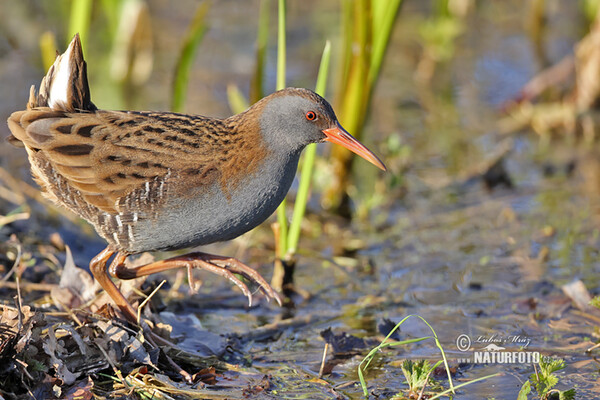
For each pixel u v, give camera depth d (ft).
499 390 25.94
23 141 25.54
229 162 25.84
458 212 40.09
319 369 27.25
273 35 58.08
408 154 43.96
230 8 62.44
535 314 30.96
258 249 36.78
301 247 37.11
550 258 35.42
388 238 37.81
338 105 38.55
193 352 27.35
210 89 50.93
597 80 47.96
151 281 29.99
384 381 26.43
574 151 46.34
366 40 36.52
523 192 41.86
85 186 25.41
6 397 23.04
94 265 26.63
